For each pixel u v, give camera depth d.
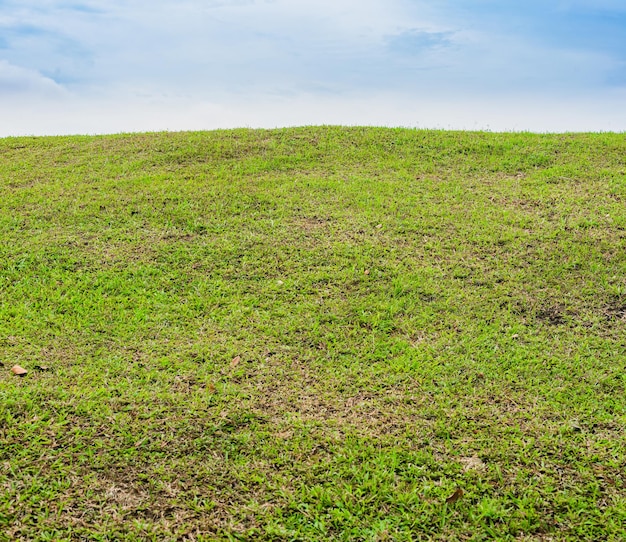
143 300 6.25
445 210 8.50
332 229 7.91
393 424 4.43
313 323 5.83
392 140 11.97
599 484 3.83
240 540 3.43
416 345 5.53
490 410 4.60
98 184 9.67
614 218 7.95
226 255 7.21
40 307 6.09
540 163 10.50
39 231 7.84
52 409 4.43
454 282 6.61
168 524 3.51
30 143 12.88
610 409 4.62
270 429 4.34
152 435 4.21
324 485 3.83
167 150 11.57
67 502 3.61
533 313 6.02
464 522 3.56
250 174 10.18
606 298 6.25
